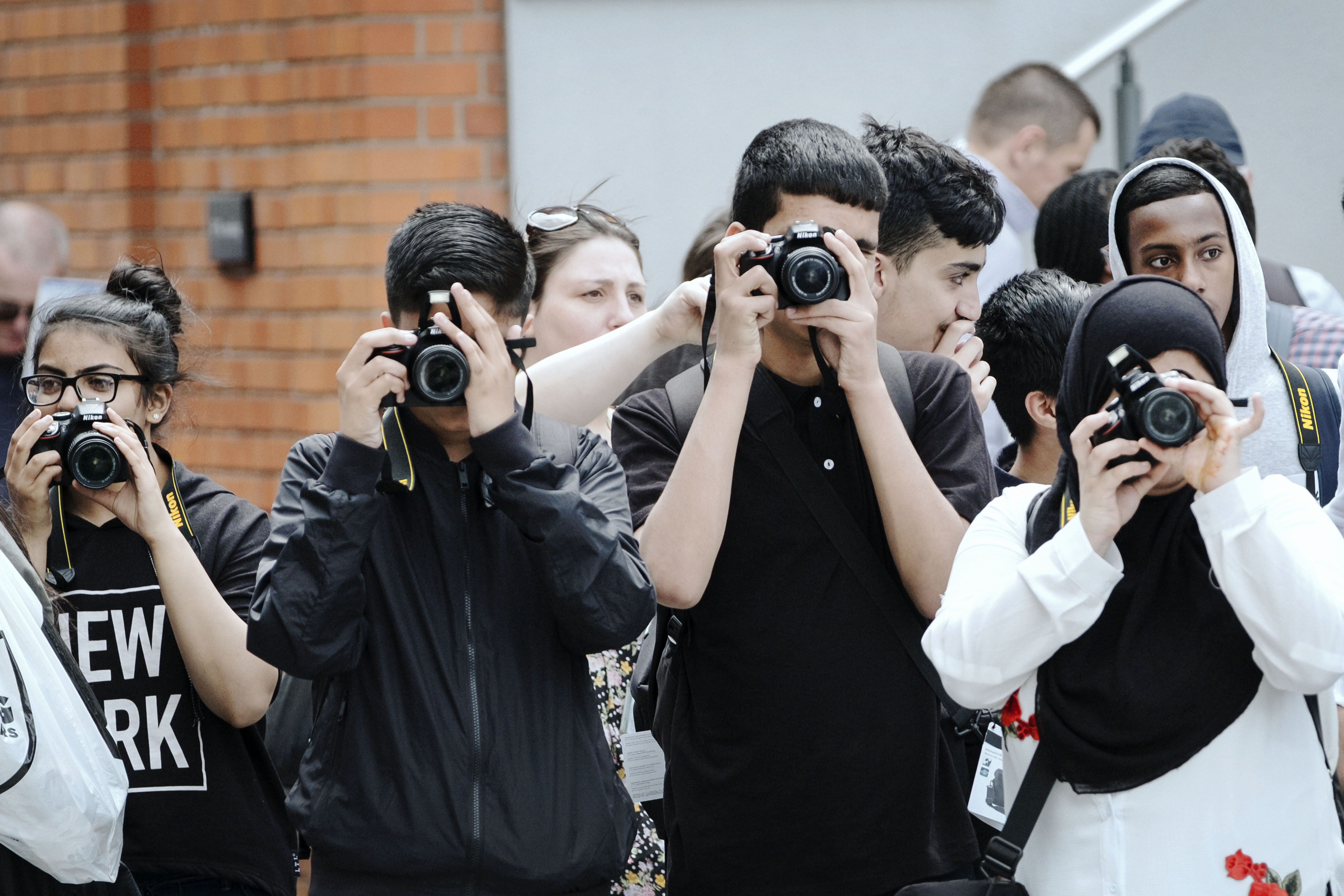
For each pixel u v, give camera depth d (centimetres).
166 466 989
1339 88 1667
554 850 798
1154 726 705
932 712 890
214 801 951
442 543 827
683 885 931
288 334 1788
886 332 1100
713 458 865
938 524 869
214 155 1847
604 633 803
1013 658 716
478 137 1706
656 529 874
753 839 893
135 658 948
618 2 1684
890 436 869
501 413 795
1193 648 708
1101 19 1669
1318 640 674
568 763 817
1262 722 711
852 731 877
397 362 784
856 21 1686
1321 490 1078
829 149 912
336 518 776
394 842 792
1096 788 714
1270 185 1692
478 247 826
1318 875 710
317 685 856
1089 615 701
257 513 1020
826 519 889
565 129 1700
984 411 1055
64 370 974
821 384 916
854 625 884
